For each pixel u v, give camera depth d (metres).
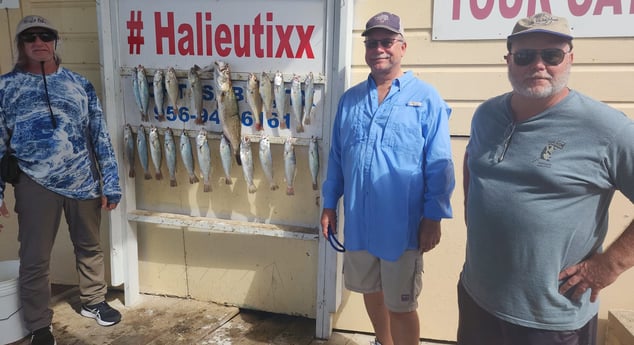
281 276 3.25
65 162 2.74
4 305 2.74
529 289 1.65
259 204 3.17
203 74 2.96
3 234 3.59
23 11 3.31
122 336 2.96
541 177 1.57
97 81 3.32
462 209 2.82
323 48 2.79
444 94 2.74
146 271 3.48
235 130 2.91
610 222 2.67
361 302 3.06
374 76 2.28
